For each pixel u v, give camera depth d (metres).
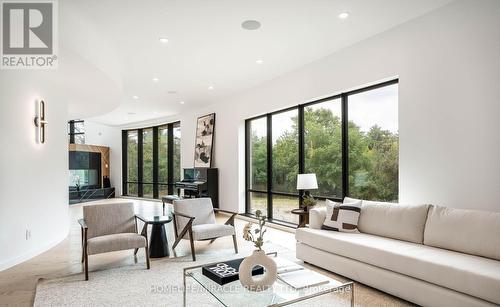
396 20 3.85
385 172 4.40
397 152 4.25
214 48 4.64
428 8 3.57
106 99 6.77
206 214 4.74
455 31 3.40
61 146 5.39
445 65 3.49
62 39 3.56
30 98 4.41
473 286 2.31
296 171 5.95
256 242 2.42
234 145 7.54
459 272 2.40
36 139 4.54
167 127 10.96
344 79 4.69
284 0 3.35
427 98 3.66
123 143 12.45
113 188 12.31
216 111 8.33
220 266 2.67
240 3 3.38
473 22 3.26
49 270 3.77
